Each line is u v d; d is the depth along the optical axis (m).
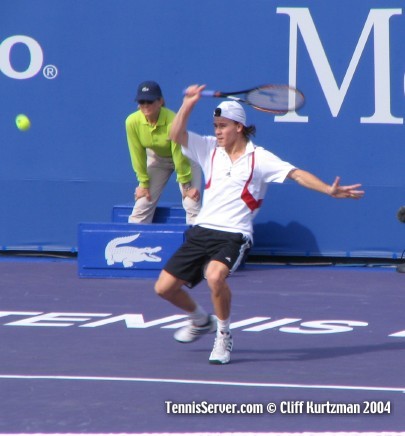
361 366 26.14
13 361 26.45
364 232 44.94
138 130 40.59
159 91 39.91
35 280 40.09
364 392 23.36
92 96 45.91
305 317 33.00
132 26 45.53
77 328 30.91
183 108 25.72
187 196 41.38
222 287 25.31
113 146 45.94
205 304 35.03
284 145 45.09
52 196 46.31
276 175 25.64
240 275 42.06
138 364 26.20
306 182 25.14
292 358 27.08
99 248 40.50
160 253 40.22
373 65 44.47
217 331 26.41
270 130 45.09
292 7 44.72
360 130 44.69
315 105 44.81
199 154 26.47
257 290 38.16
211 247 25.73
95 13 45.62
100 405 22.08
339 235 45.09
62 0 45.66
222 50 45.25
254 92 26.12
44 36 45.84
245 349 28.22
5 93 46.12
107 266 40.50
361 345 28.83
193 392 23.23
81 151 46.09
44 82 46.00
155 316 32.94
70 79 45.91
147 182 41.78
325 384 24.14
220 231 25.67
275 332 30.59
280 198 45.25
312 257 46.16
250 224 26.02
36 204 46.38
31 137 46.22
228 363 26.33
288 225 45.28
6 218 46.59
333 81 44.66
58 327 31.05
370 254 44.94
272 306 34.88
